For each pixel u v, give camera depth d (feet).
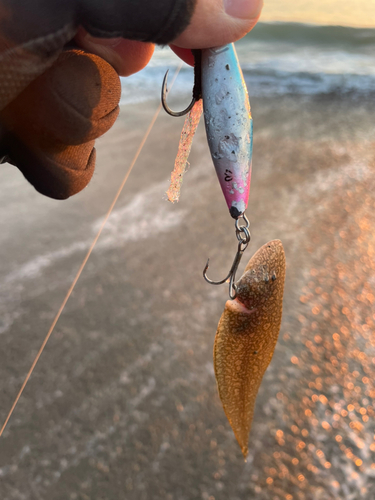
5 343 1.72
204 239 2.34
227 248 2.28
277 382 1.58
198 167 3.10
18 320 1.82
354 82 5.54
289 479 1.29
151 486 1.28
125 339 1.74
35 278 2.04
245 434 0.67
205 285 2.03
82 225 2.39
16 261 2.13
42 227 2.32
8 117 0.44
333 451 1.36
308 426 1.43
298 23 8.23
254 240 2.35
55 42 0.40
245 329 0.64
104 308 1.90
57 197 0.54
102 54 0.54
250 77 5.90
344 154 3.35
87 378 1.59
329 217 2.51
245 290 0.62
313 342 1.73
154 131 3.43
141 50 0.57
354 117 4.25
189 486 1.28
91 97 0.48
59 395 1.53
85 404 1.50
